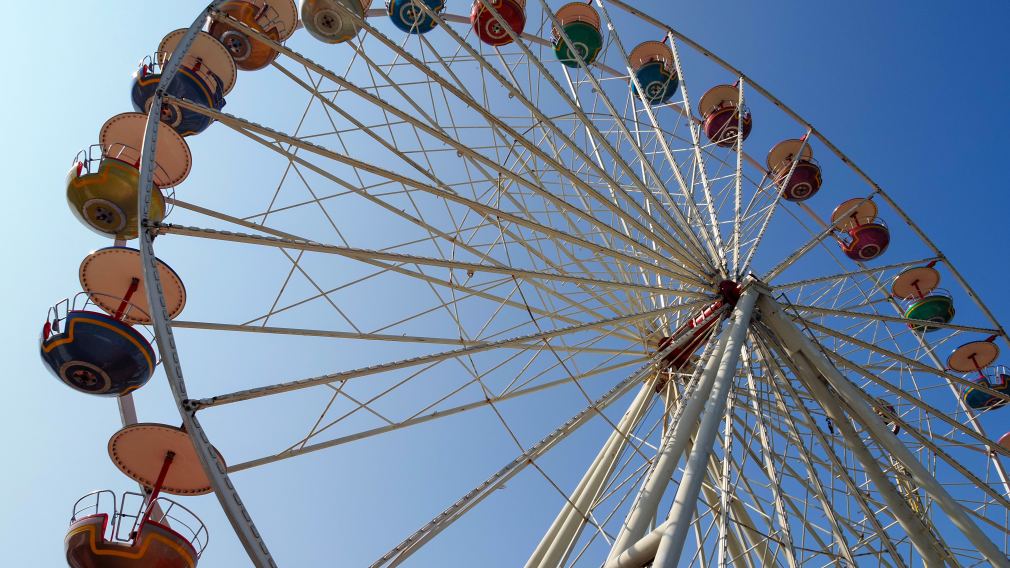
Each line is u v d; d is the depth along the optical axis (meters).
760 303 12.83
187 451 10.34
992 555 9.93
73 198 12.04
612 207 12.25
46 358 10.42
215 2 10.77
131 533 9.41
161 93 9.72
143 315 12.29
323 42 15.45
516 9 16.95
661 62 19.20
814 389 12.38
